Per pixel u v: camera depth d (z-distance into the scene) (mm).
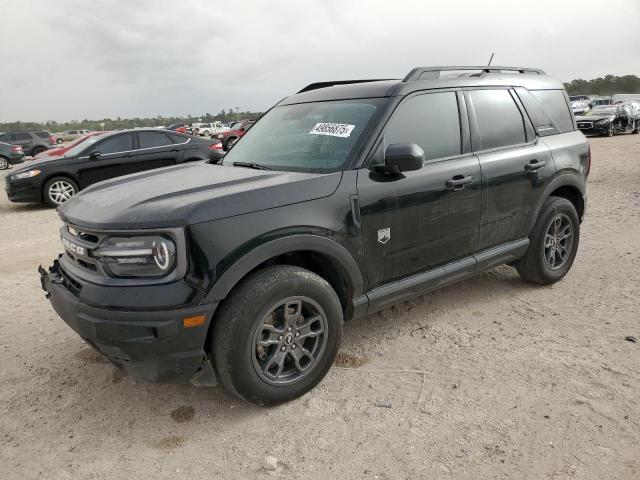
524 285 4816
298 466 2545
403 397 3090
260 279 2775
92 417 2996
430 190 3508
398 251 3416
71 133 61094
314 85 4586
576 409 2895
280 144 3717
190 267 2570
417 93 3607
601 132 22812
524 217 4273
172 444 2740
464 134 3842
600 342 3656
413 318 4191
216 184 3010
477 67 4191
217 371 2844
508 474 2438
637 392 3033
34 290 5199
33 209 10273
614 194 8852
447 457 2564
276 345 2908
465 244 3863
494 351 3602
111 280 2633
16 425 2938
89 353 3760
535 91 4594
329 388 3209
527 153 4230
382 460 2559
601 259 5430
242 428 2850
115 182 3461
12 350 3844
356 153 3256
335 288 3299
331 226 3020
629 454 2531
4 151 21703
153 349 2566
